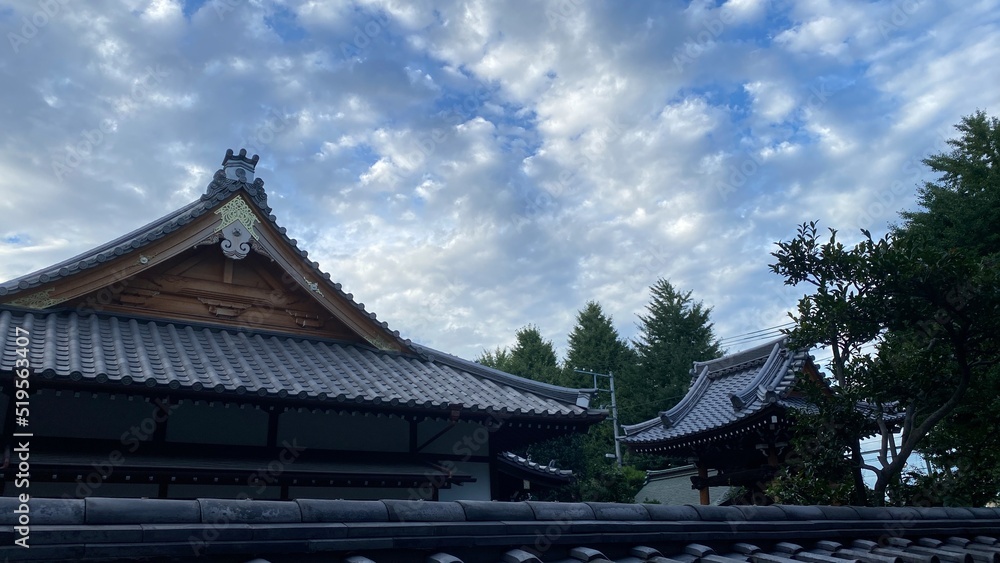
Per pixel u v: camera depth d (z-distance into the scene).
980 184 17.72
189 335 10.32
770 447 14.89
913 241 8.46
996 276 7.80
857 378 8.78
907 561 4.77
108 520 2.68
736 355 19.86
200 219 10.70
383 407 9.56
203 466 8.80
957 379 8.79
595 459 33.09
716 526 4.64
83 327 9.61
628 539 4.19
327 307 11.58
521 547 3.77
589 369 40.38
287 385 9.30
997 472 10.45
